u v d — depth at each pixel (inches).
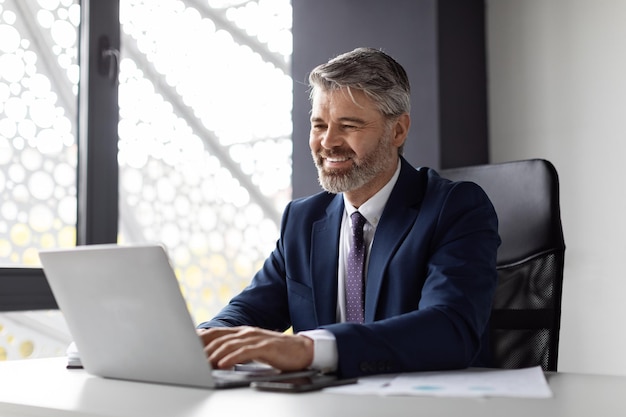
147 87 135.6
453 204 62.0
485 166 74.0
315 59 133.9
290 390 39.5
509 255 69.6
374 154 64.4
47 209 108.0
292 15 137.6
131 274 41.9
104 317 45.0
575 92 119.3
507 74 126.4
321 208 70.2
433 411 33.7
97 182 109.4
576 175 118.5
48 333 109.4
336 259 65.2
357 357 46.0
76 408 36.6
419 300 60.1
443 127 120.5
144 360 44.4
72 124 110.2
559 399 36.9
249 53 148.3
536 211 69.0
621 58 115.0
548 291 66.9
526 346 66.8
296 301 67.1
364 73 63.9
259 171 147.3
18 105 106.2
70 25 110.9
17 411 38.8
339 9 131.7
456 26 124.1
